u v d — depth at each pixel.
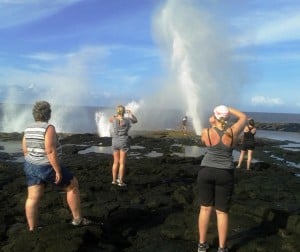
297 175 9.27
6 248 3.83
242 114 3.69
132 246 4.18
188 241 4.28
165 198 6.07
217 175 3.63
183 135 17.48
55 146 3.87
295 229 4.47
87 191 6.32
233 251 3.96
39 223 4.74
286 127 32.16
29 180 3.97
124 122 6.60
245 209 4.98
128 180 7.43
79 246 3.73
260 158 12.03
